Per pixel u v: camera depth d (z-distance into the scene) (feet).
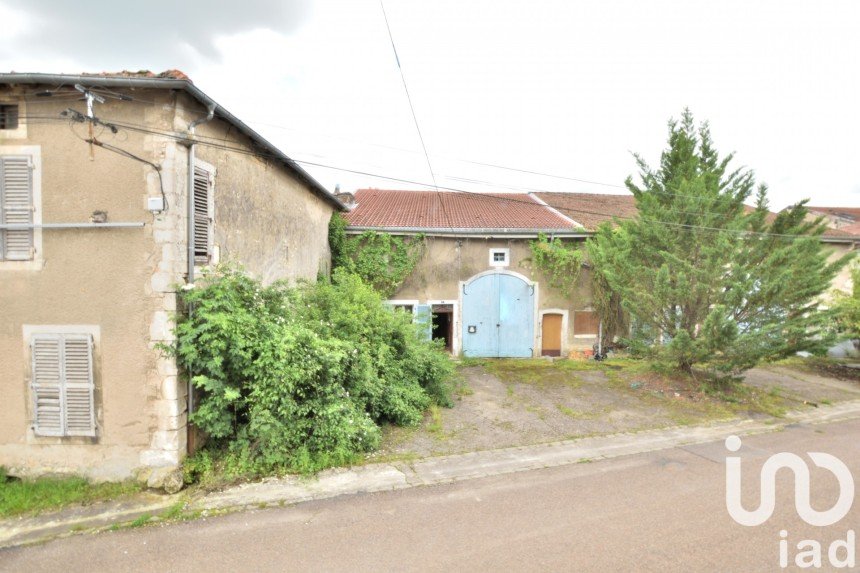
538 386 36.17
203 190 20.33
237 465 19.08
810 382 40.52
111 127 17.48
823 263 31.14
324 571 12.94
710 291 31.12
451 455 22.07
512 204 59.52
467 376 39.40
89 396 18.12
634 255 35.94
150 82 16.80
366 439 21.99
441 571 12.89
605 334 48.16
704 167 37.96
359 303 28.35
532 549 14.05
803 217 33.65
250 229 25.21
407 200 59.93
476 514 16.29
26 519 15.88
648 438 25.18
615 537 14.75
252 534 14.90
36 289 17.98
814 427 27.96
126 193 17.80
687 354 32.53
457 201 60.39
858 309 40.37
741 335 29.94
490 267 46.85
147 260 17.87
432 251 46.21
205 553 13.85
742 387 35.37
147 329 17.99
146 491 17.63
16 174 17.72
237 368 19.02
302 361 19.80
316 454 20.24
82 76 16.71
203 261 20.25
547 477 19.71
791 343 32.32
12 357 18.16
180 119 18.07
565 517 16.11
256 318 19.72
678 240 32.27
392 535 14.87
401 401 26.12
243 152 24.20
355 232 44.75
